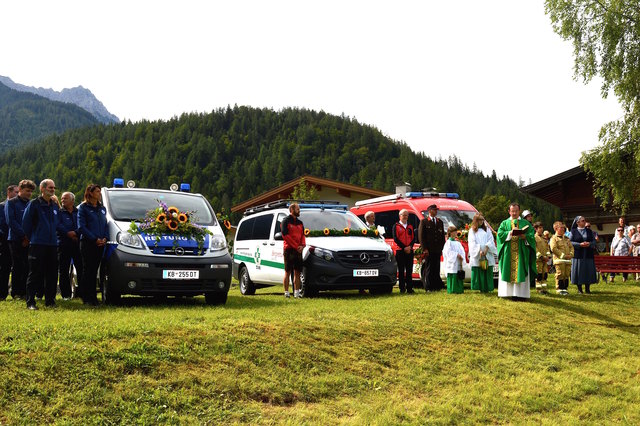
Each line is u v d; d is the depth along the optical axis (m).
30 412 4.70
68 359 5.49
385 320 8.47
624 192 19.66
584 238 13.19
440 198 15.33
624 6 18.34
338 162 196.88
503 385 6.93
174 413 5.07
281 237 12.29
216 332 6.77
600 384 7.30
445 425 5.65
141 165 182.00
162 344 6.21
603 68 18.72
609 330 9.73
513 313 9.89
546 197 32.97
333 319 8.21
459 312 9.48
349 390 6.24
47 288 8.59
